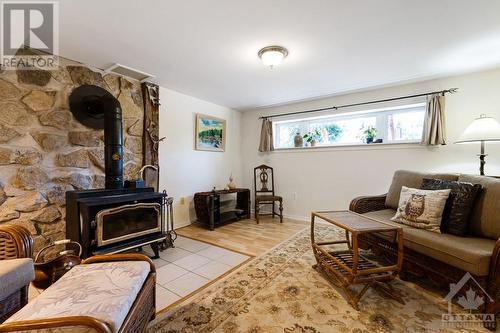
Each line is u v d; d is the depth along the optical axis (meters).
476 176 2.01
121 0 1.51
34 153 2.13
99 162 2.56
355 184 3.53
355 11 1.66
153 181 3.07
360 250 2.54
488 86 2.67
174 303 1.61
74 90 2.39
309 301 1.63
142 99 3.03
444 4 1.58
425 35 1.97
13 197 2.01
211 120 4.06
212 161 4.11
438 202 1.89
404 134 3.27
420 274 1.77
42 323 0.78
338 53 2.29
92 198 2.01
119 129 2.30
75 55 2.28
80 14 1.66
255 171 4.45
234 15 1.69
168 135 3.37
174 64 2.52
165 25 1.81
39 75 2.17
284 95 3.67
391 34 1.96
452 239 1.67
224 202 4.31
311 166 3.93
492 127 2.20
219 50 2.22
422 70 2.69
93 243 1.89
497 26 1.84
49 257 2.15
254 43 2.09
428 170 2.99
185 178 3.63
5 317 1.20
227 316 1.47
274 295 1.70
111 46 2.12
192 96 3.72
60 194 2.28
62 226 2.28
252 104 4.22
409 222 1.98
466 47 2.18
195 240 2.94
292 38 2.01
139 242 2.21
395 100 3.22
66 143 2.33
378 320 1.43
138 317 1.10
